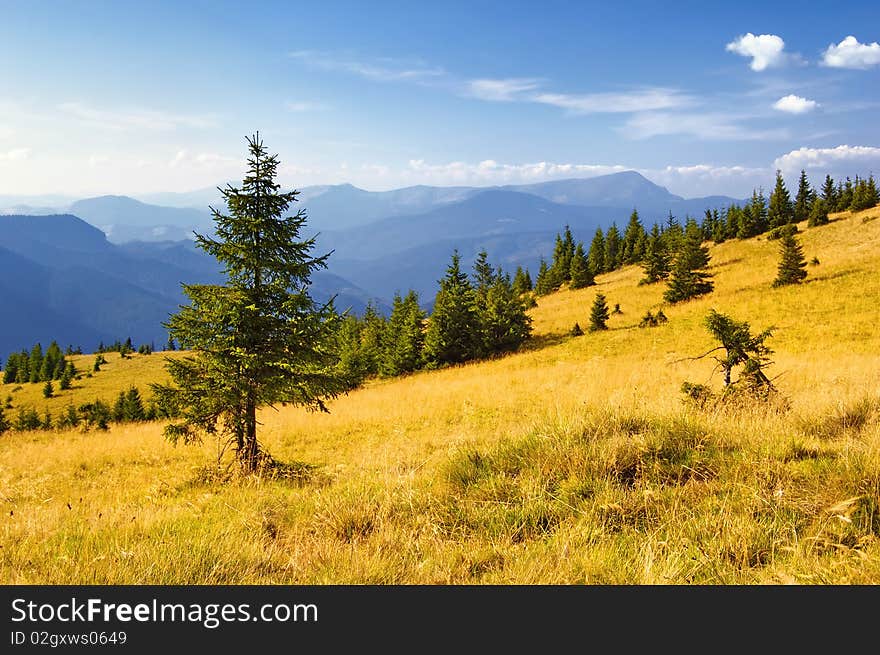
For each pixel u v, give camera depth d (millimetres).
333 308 11508
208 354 10539
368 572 3293
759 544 3195
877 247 49625
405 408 19984
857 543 3074
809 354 25469
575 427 5699
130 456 15766
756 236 76500
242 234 10461
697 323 38938
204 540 4059
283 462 11094
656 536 3455
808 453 4625
